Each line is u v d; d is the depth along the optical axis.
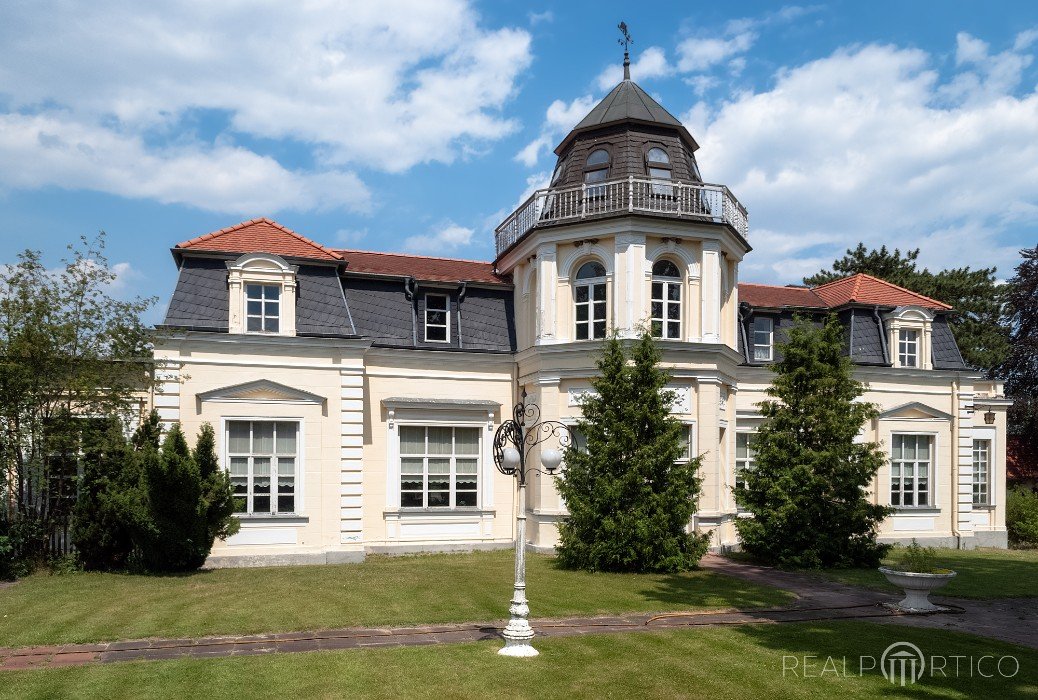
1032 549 27.02
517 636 10.88
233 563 18.53
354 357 19.86
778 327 26.42
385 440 21.73
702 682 9.59
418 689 9.14
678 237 20.69
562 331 21.19
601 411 18.33
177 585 15.34
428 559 20.12
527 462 22.28
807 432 19.92
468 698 8.88
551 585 15.95
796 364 20.52
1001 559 22.94
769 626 12.65
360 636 11.52
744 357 25.61
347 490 19.53
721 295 22.12
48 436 16.42
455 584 15.84
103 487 17.02
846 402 20.00
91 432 16.80
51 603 13.50
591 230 20.67
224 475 17.12
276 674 9.58
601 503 17.67
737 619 13.13
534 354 21.42
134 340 17.42
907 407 26.19
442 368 22.64
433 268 25.08
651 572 17.73
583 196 21.08
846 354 26.11
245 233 20.84
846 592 15.86
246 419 18.95
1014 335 37.56
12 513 16.56
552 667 10.08
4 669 9.75
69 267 16.77
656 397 18.08
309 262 20.59
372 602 13.80
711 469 20.42
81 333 16.67
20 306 16.14
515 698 8.91
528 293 22.91
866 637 11.99
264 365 19.22
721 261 22.05
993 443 27.95
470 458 22.69
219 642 11.08
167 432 17.34
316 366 19.59
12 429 16.23
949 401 26.89
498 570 17.91
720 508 21.02
